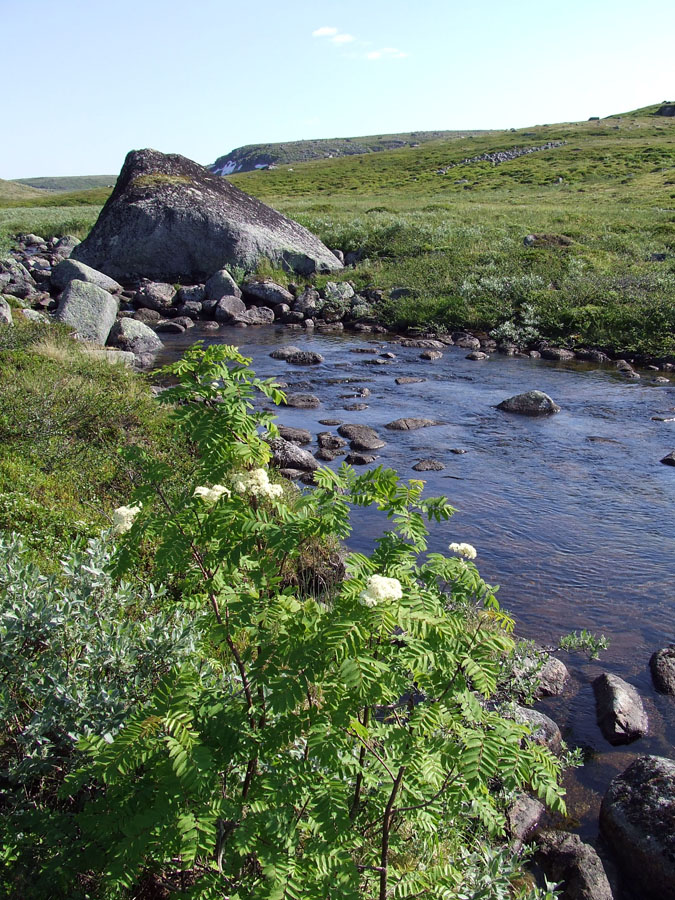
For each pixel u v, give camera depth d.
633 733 6.13
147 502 3.55
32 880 3.20
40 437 9.37
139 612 5.02
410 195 68.12
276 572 3.33
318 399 16.78
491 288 26.72
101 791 3.62
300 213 46.72
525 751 3.11
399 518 3.45
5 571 4.46
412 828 3.82
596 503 11.20
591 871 4.65
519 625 7.75
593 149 88.75
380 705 3.67
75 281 20.81
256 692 3.62
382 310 26.84
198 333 24.25
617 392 17.92
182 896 3.00
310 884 2.83
